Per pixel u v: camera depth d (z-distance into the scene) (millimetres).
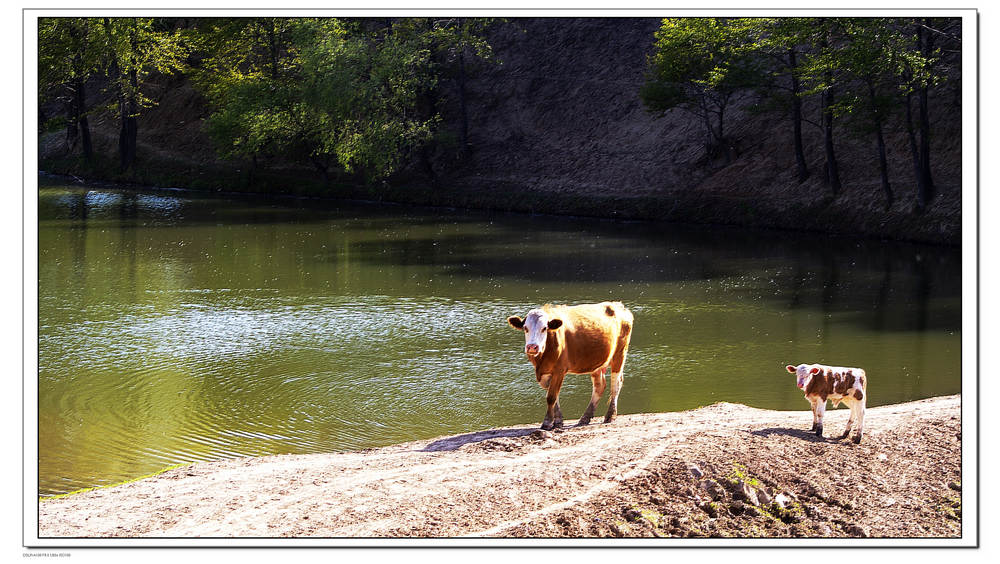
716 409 14414
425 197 53438
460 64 56906
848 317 25500
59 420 16312
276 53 58781
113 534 8766
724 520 8953
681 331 23938
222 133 56188
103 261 34844
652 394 18078
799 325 24562
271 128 53406
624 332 13664
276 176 58688
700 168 49031
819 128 46719
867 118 38875
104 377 19266
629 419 13703
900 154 42312
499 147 56969
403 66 52344
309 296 28500
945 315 25484
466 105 60750
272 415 16656
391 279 31453
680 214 45875
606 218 47906
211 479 10805
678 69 46094
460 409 17031
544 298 28250
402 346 22141
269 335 23328
